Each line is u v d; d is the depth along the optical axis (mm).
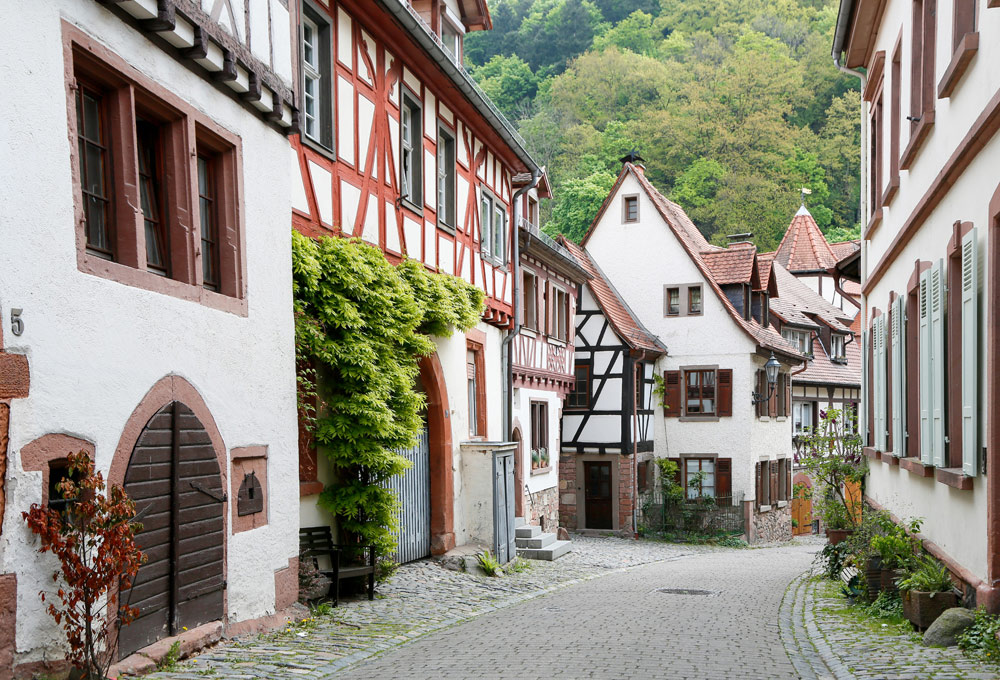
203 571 7246
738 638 8680
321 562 10500
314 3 10320
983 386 7359
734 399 28781
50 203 5512
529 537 18688
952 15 8266
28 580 5293
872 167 14789
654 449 29578
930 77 9492
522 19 62375
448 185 15023
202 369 7258
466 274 15688
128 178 6426
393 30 12273
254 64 8055
